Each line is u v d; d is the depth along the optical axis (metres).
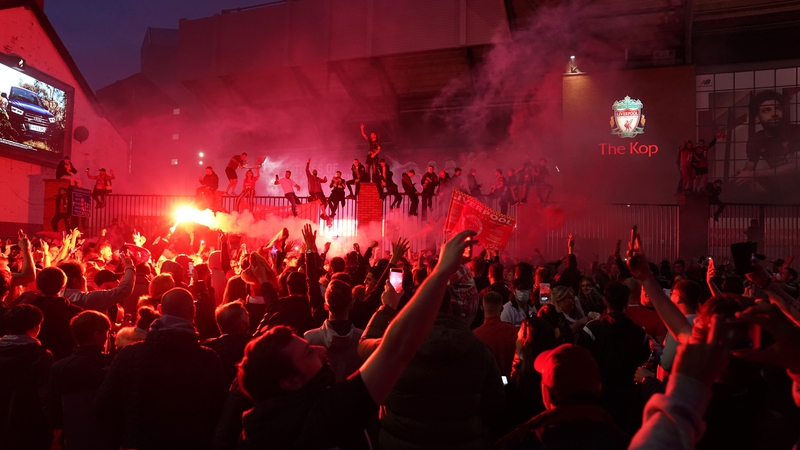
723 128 25.09
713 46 24.97
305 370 1.82
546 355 2.06
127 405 3.12
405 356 1.65
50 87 24.41
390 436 2.97
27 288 7.35
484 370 3.00
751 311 1.18
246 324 3.89
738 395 2.64
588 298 6.58
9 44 22.30
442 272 1.69
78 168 26.45
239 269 7.10
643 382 3.22
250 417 1.80
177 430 3.11
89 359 3.71
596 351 3.99
